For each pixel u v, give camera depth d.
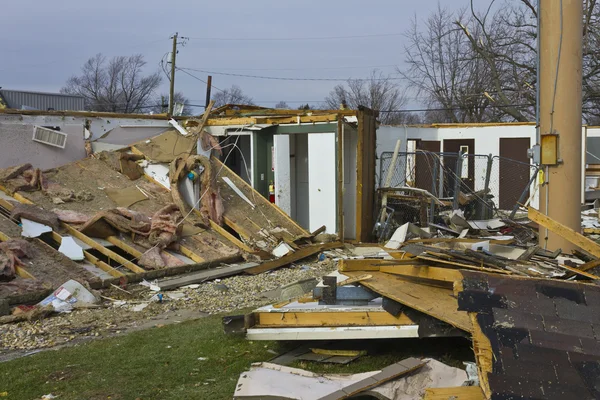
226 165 14.92
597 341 4.08
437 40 36.16
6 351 6.19
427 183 18.73
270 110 15.01
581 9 9.20
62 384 5.22
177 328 6.97
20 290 7.82
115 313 7.68
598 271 5.79
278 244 11.78
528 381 3.73
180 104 15.94
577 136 9.30
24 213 9.38
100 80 51.25
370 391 4.59
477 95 32.31
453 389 4.23
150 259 9.70
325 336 5.70
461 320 5.25
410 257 6.65
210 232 11.60
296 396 4.66
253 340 6.27
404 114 51.78
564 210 9.32
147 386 5.19
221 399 4.88
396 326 5.62
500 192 19.77
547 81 9.35
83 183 11.52
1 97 20.25
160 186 12.34
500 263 5.89
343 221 13.02
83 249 9.38
